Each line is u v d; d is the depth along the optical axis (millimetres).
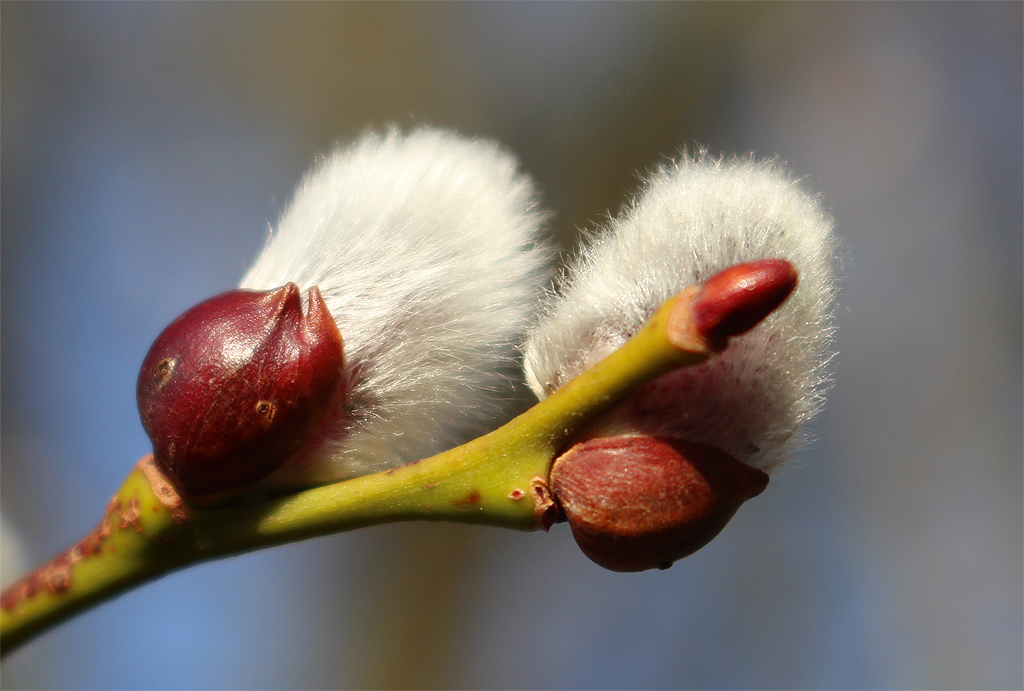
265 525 145
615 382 141
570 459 143
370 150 151
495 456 143
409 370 147
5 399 506
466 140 151
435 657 521
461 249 148
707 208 144
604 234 147
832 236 145
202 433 144
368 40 589
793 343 143
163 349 145
